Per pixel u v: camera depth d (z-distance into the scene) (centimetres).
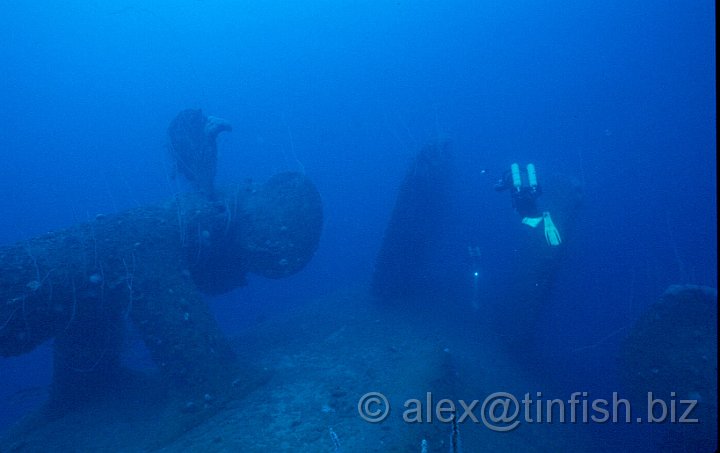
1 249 970
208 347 1028
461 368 1143
